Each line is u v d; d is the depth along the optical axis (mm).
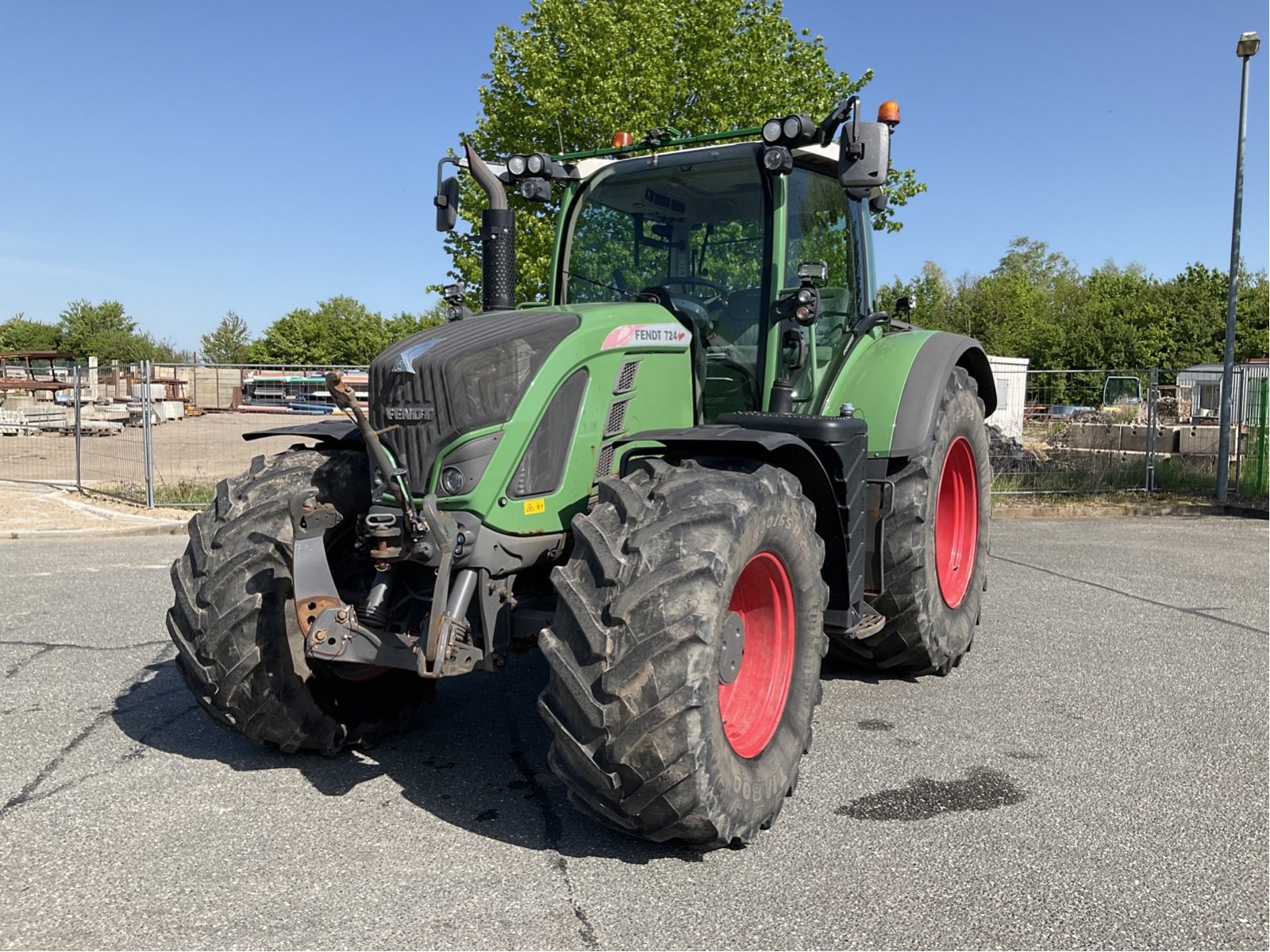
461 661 2984
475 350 3094
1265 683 4680
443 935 2488
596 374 3391
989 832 3098
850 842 3033
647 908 2625
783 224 4039
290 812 3234
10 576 7387
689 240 4219
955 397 4777
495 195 3941
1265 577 7363
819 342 4426
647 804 2727
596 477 3414
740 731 3102
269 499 3547
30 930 2490
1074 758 3730
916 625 4426
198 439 19344
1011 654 5207
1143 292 51219
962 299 52219
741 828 2885
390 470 3025
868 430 4336
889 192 16031
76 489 12570
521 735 4004
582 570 2836
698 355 4031
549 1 13523
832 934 2504
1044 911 2621
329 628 3033
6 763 3652
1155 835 3076
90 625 5785
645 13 13562
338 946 2434
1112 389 15617
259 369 14172
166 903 2635
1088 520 11086
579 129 13289
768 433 3238
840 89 15898
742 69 14438
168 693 4508
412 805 3303
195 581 3475
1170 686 4633
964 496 5168
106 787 3436
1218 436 14484
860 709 4316
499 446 3082
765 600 3279
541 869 2850
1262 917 2596
